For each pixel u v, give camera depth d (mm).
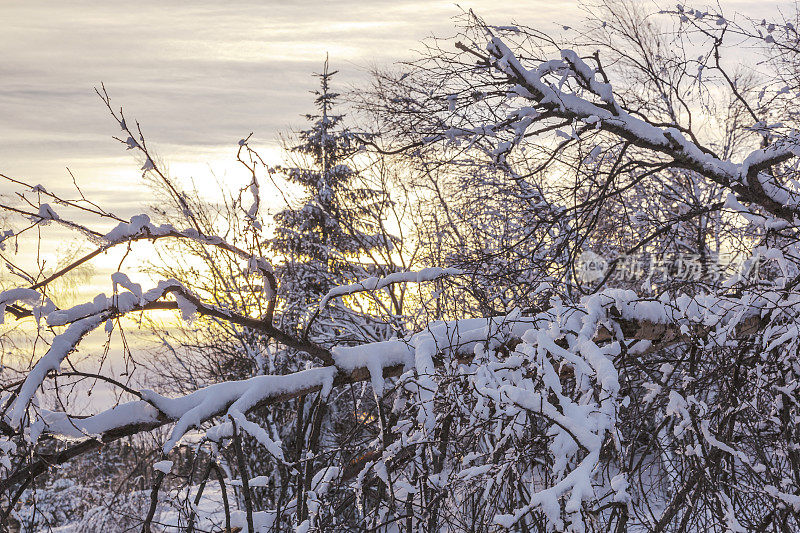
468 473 4848
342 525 5633
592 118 6953
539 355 5059
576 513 4027
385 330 13578
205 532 5422
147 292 5027
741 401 5988
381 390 6043
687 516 5473
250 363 16344
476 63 7316
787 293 5961
